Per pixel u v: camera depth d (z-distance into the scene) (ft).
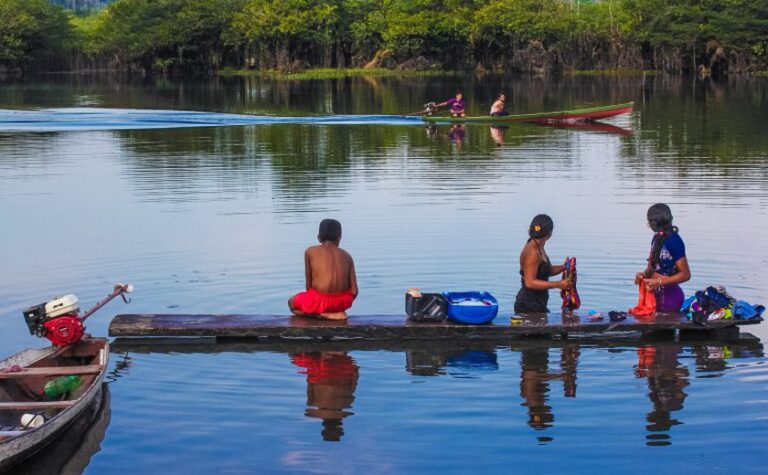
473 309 30.81
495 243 42.52
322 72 277.64
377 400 25.21
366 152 80.74
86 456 21.77
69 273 37.93
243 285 35.99
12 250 42.06
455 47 291.79
